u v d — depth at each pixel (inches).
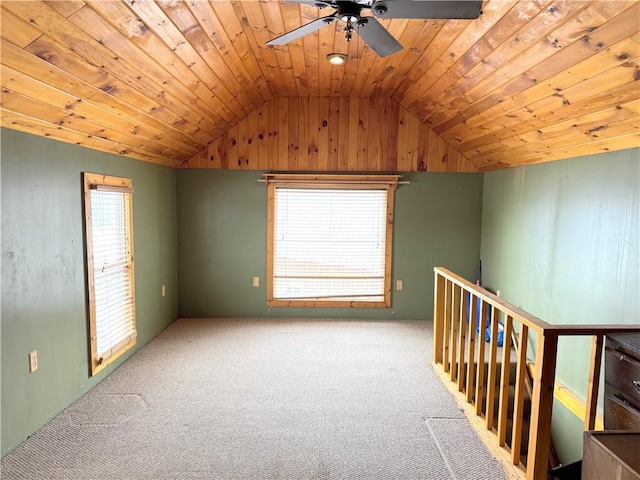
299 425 101.6
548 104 100.7
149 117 116.9
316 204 185.5
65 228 105.7
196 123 145.4
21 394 91.2
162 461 87.0
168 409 108.3
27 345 92.7
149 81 96.8
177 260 185.8
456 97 130.9
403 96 166.2
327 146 181.8
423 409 110.0
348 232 187.0
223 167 182.2
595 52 74.5
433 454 90.7
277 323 182.4
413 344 158.9
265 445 93.2
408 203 185.8
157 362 138.9
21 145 89.3
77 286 111.6
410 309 190.1
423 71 128.9
